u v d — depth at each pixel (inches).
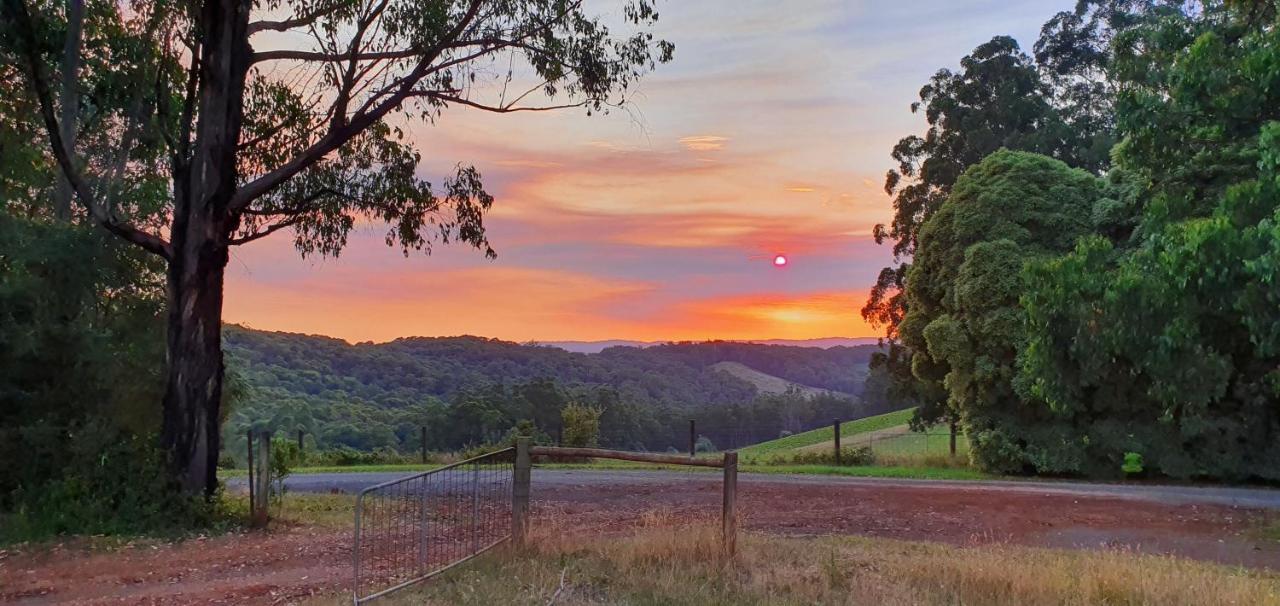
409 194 618.5
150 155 633.6
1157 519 553.9
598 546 350.9
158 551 413.4
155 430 559.8
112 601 314.8
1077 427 832.9
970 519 543.8
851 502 615.2
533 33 575.2
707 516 525.3
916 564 336.8
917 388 1182.3
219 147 522.9
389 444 1625.2
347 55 546.3
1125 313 438.3
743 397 2672.2
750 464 962.1
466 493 497.4
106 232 599.5
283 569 367.6
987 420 877.8
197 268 517.7
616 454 348.8
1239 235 387.2
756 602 280.4
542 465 941.8
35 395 537.0
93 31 597.9
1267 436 772.0
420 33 543.5
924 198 1418.6
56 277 565.3
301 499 610.2
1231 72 440.5
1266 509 600.1
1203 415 776.3
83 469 491.5
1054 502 624.4
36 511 473.1
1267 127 395.2
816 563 344.5
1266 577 360.5
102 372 562.3
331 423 1707.7
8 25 496.7
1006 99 1380.4
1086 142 1416.1
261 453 506.0
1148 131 476.4
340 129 541.0
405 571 335.9
